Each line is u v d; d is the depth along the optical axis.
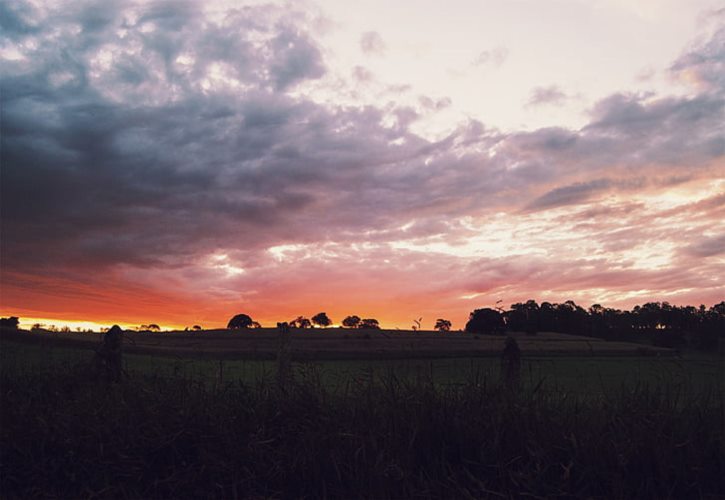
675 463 3.49
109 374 5.96
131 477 4.00
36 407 4.96
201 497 3.86
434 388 4.32
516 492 3.48
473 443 3.84
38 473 4.11
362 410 4.24
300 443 4.03
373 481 3.59
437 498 3.49
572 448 3.59
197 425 4.23
